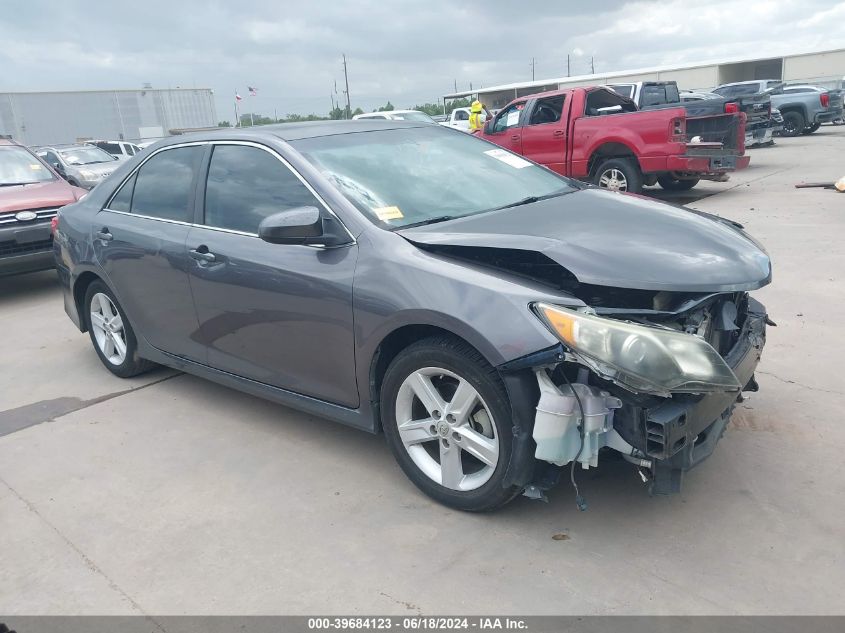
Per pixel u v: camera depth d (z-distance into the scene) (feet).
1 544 10.31
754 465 11.14
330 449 12.63
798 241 25.22
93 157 56.08
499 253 9.95
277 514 10.68
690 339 8.80
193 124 154.71
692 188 41.65
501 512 10.29
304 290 11.19
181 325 13.99
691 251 10.00
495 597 8.59
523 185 13.23
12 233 23.76
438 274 9.78
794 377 14.25
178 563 9.64
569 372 9.14
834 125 92.73
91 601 8.98
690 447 9.02
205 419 14.20
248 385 13.12
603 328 8.54
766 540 9.36
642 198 12.91
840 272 21.07
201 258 12.91
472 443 9.84
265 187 12.32
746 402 13.28
